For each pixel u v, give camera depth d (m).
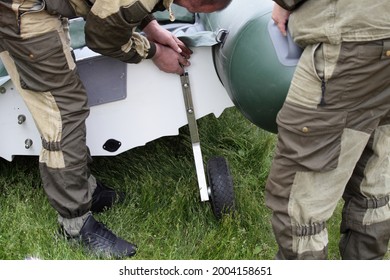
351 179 1.91
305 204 1.73
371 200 1.90
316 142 1.66
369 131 1.67
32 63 1.92
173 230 2.33
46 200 2.42
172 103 2.25
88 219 2.19
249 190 2.55
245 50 1.88
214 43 2.10
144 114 2.25
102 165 2.68
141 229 2.33
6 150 2.36
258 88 1.85
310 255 1.80
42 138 2.05
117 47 1.90
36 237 2.23
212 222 2.36
